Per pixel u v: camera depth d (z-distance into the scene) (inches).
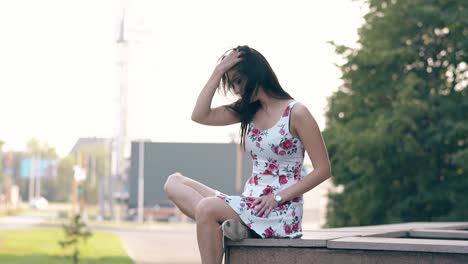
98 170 4667.8
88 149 4734.3
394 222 799.1
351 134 804.0
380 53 803.4
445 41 825.5
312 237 214.5
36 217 2851.9
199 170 2632.9
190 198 210.2
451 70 823.1
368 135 790.5
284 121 204.8
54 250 1077.1
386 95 822.5
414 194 820.6
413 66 831.1
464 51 813.9
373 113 825.5
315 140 203.6
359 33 845.2
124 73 2440.9
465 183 796.6
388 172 800.9
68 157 5403.5
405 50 803.4
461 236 283.9
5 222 2271.2
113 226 2230.6
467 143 800.9
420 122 806.5
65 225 878.4
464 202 786.2
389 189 820.6
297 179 208.2
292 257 205.3
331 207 897.5
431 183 805.2
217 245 203.5
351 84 840.9
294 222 208.8
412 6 817.5
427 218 815.7
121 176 2608.3
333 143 823.7
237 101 211.3
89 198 4500.5
